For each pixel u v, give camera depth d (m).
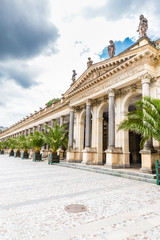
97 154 21.66
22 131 61.41
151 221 4.84
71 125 26.48
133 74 16.23
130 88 18.28
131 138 30.50
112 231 4.21
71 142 25.98
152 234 4.08
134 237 3.92
